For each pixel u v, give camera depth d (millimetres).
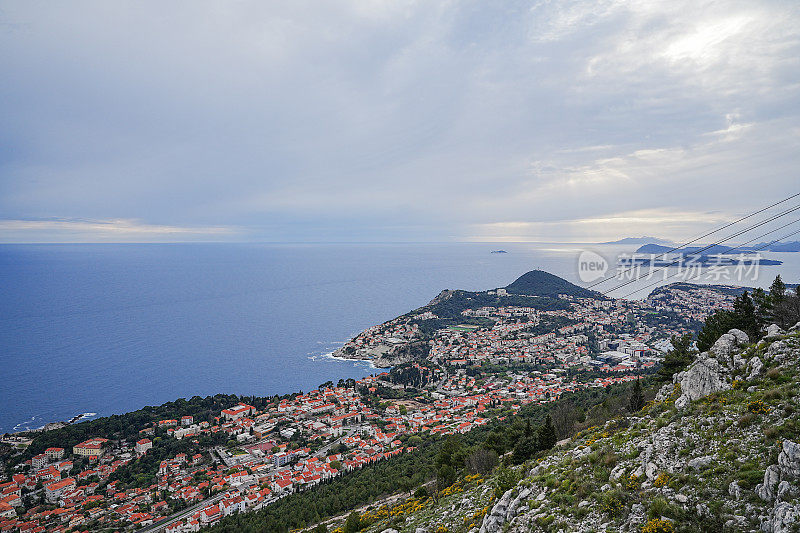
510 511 25734
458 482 47438
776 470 17031
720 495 18250
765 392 23391
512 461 44719
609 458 25406
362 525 45938
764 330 41938
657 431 25781
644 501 19984
